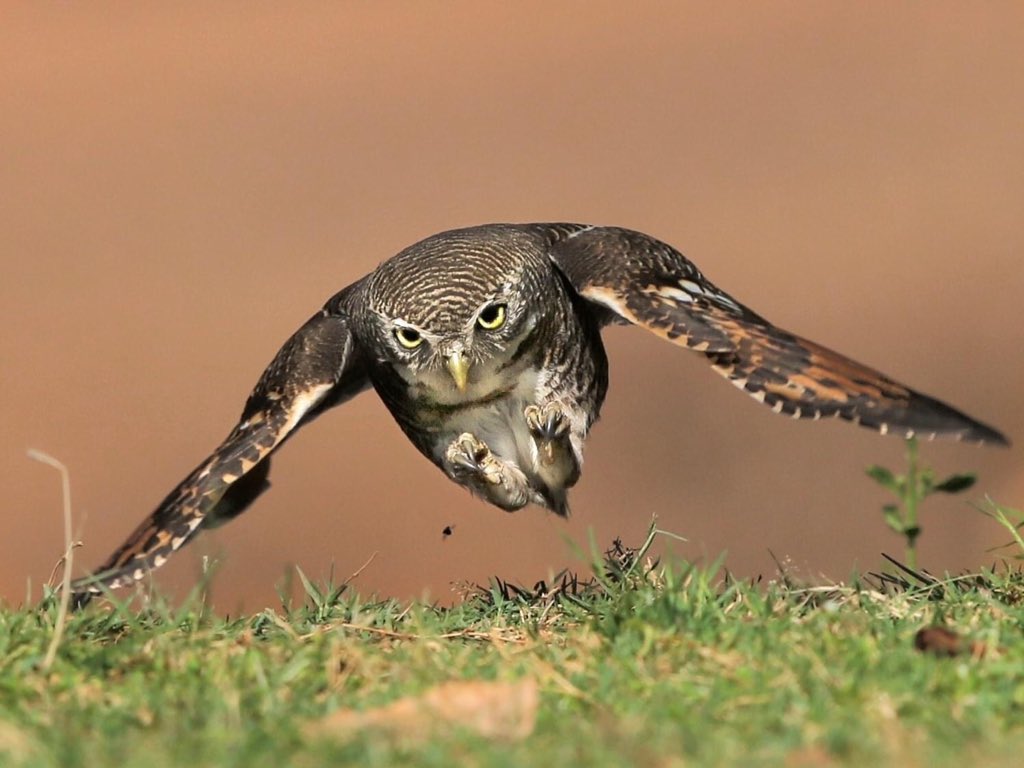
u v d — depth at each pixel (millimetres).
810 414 10773
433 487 26062
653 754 7629
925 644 9242
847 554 22375
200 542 16062
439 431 13234
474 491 12961
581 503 24797
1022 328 30531
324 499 25719
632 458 26109
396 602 11602
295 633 10422
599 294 11984
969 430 10359
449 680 9156
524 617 11023
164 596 11398
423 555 23656
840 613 10172
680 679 8922
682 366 28734
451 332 12547
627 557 11781
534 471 12961
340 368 12781
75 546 10445
